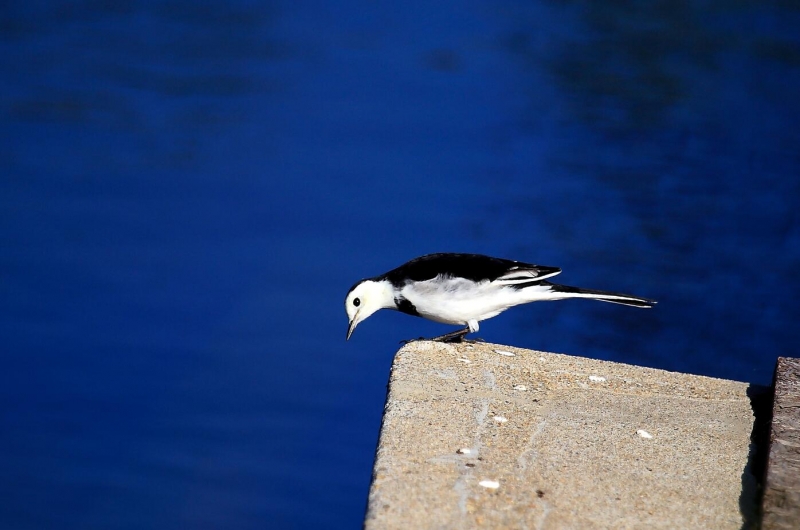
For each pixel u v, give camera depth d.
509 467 6.81
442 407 7.77
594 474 6.82
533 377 8.67
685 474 6.93
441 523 6.02
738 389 8.73
